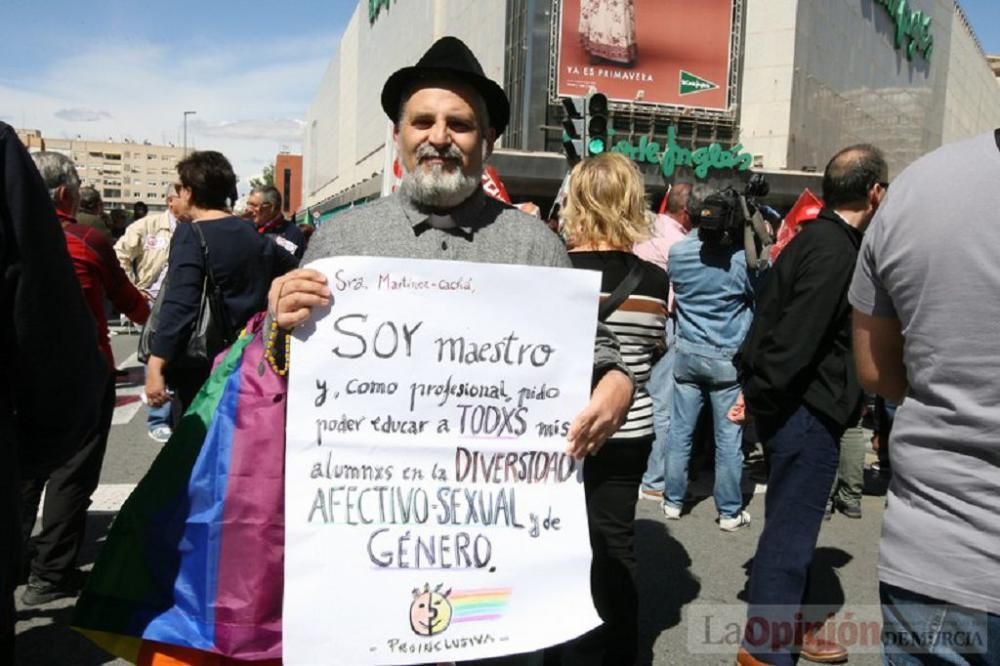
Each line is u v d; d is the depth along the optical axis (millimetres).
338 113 60062
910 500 1494
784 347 2645
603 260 2738
